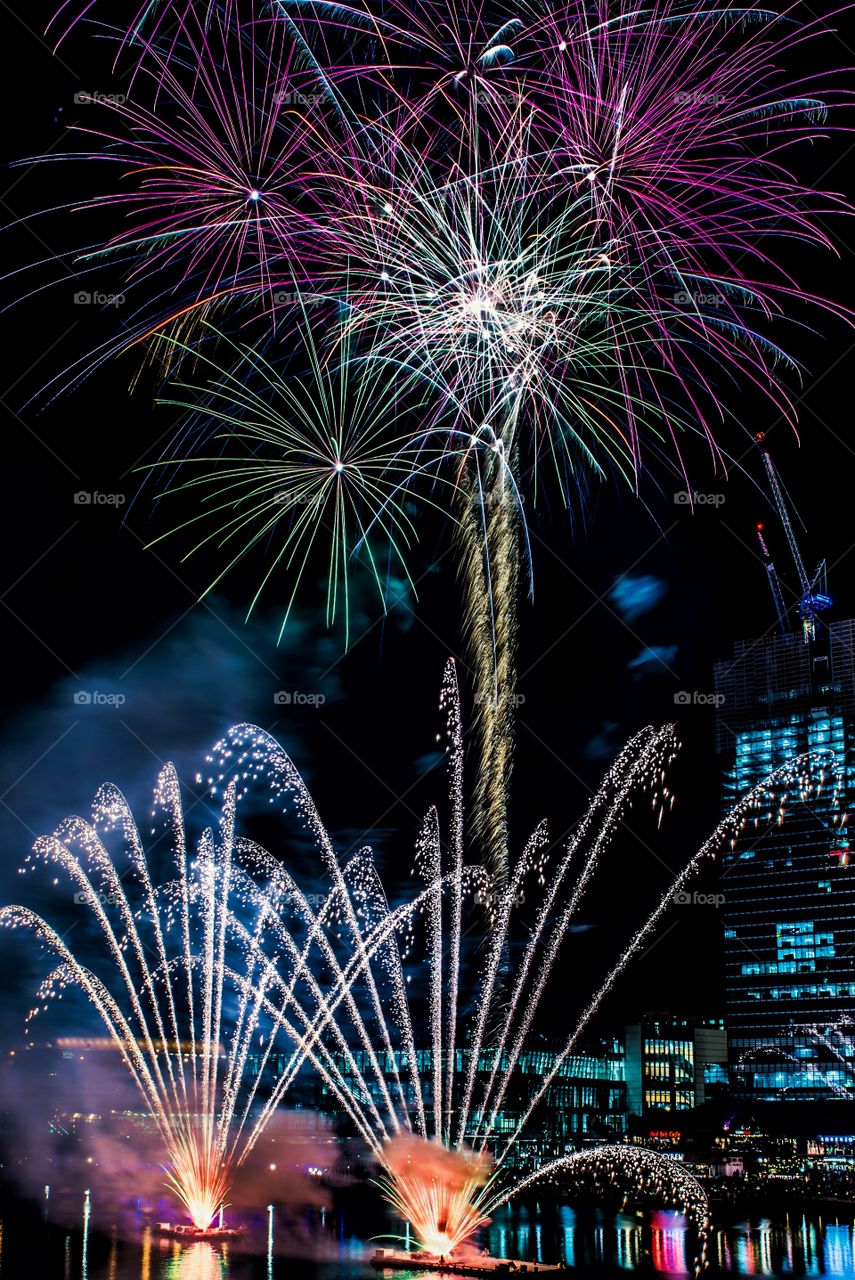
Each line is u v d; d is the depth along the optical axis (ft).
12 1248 226.79
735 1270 244.22
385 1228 291.79
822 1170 615.98
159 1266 203.21
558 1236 312.09
